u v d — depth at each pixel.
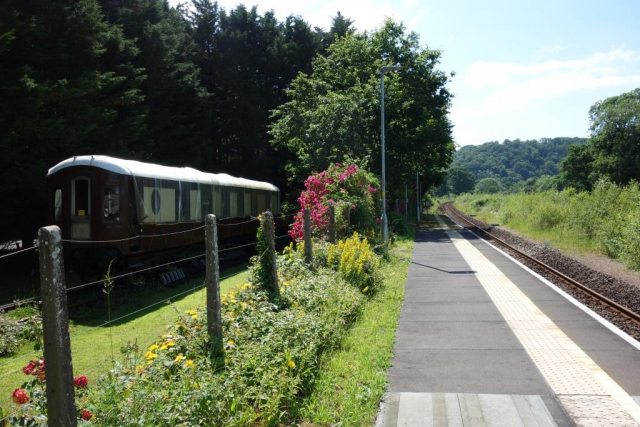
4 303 13.25
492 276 13.77
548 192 36.72
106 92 20.53
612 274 14.77
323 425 4.88
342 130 30.48
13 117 15.70
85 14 18.77
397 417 5.01
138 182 14.39
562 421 4.85
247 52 38.56
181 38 33.22
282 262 10.50
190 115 31.41
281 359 5.51
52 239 3.44
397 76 33.09
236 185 21.75
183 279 16.48
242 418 4.48
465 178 172.62
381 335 7.82
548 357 6.78
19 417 3.92
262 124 38.03
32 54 17.23
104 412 3.98
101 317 11.35
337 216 16.36
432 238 27.97
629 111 64.38
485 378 6.03
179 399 4.36
